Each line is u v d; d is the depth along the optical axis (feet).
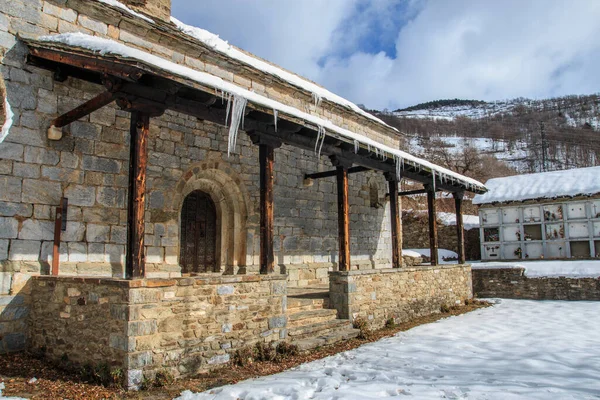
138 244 18.38
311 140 28.89
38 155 22.62
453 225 71.41
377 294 32.65
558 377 18.71
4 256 21.08
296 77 47.75
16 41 22.22
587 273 48.62
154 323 17.70
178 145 30.01
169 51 30.30
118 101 18.79
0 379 17.74
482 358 22.84
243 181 34.37
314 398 15.88
